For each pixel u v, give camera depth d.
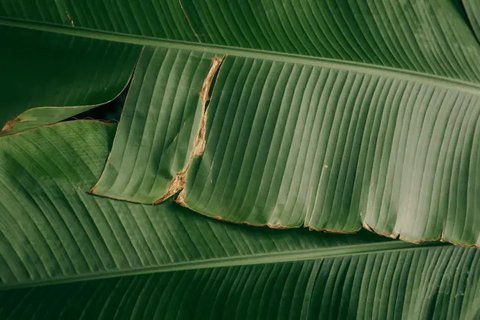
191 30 1.34
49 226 1.35
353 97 1.40
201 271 1.39
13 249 1.33
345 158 1.41
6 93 1.31
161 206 1.39
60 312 1.34
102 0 1.32
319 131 1.39
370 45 1.40
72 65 1.32
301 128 1.39
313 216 1.41
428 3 1.44
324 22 1.39
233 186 1.38
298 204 1.40
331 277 1.44
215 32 1.35
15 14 1.31
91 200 1.36
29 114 1.32
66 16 1.31
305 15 1.38
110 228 1.37
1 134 1.33
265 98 1.37
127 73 1.33
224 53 1.35
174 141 1.36
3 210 1.33
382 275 1.46
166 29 1.33
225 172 1.38
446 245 1.49
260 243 1.42
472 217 1.47
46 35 1.31
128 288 1.36
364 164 1.41
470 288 1.51
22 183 1.34
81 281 1.35
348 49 1.39
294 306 1.42
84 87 1.33
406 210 1.44
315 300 1.43
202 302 1.39
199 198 1.38
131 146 1.35
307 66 1.37
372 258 1.46
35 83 1.32
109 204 1.37
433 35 1.44
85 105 1.33
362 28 1.40
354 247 1.45
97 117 1.52
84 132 1.35
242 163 1.38
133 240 1.37
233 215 1.39
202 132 1.36
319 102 1.39
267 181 1.39
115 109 1.52
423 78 1.42
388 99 1.41
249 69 1.36
